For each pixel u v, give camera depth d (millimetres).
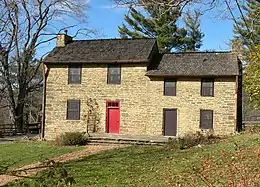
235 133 23656
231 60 25938
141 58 26203
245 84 17422
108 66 27219
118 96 26875
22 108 36188
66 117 27906
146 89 26312
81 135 24672
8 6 22344
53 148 22812
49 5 35562
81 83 27719
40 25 35531
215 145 17844
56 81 28219
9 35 29203
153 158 16719
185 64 26516
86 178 13234
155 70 26297
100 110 27250
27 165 17188
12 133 33750
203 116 25219
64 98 28000
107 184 12039
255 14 10195
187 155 15984
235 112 24531
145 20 36344
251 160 12039
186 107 25500
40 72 39062
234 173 10391
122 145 23578
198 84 25406
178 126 25562
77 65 27875
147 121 26172
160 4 8773
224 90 24875
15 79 36938
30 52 35594
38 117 46375
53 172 3807
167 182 11297
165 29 36906
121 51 27688
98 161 17031
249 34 11273
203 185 10023
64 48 29516
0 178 13664
